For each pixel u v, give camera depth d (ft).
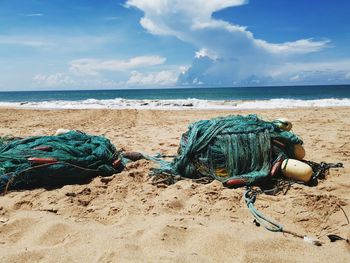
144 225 4.66
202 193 5.72
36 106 29.12
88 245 4.16
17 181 6.27
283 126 7.38
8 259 3.87
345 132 12.30
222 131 6.52
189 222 4.71
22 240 4.41
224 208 5.19
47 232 4.49
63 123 16.72
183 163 6.66
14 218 4.94
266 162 6.30
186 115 20.04
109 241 4.20
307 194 5.43
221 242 4.15
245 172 6.31
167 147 10.04
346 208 5.09
